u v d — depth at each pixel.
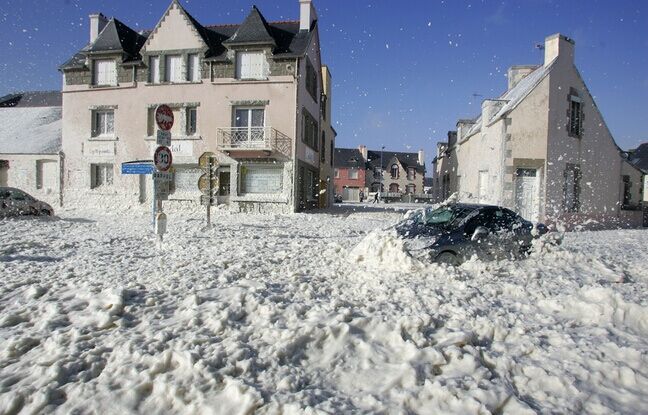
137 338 3.37
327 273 5.82
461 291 4.88
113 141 23.55
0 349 3.25
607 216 19.97
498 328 3.66
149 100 23.08
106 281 4.94
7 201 14.75
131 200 23.31
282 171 22.14
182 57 22.83
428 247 6.70
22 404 2.59
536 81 17.64
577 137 18.75
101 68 23.83
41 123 27.98
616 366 3.02
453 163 27.58
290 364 3.09
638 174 21.28
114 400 2.60
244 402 2.55
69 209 22.59
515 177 17.59
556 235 8.09
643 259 8.12
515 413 2.54
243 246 8.64
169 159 8.92
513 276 5.96
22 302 4.32
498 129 18.00
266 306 3.98
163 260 6.63
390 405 2.59
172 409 2.58
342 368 3.07
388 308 4.14
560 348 3.37
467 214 7.72
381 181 70.81
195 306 4.04
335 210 26.81
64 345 3.29
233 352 3.15
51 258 6.88
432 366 3.06
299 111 22.36
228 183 22.62
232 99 22.33
